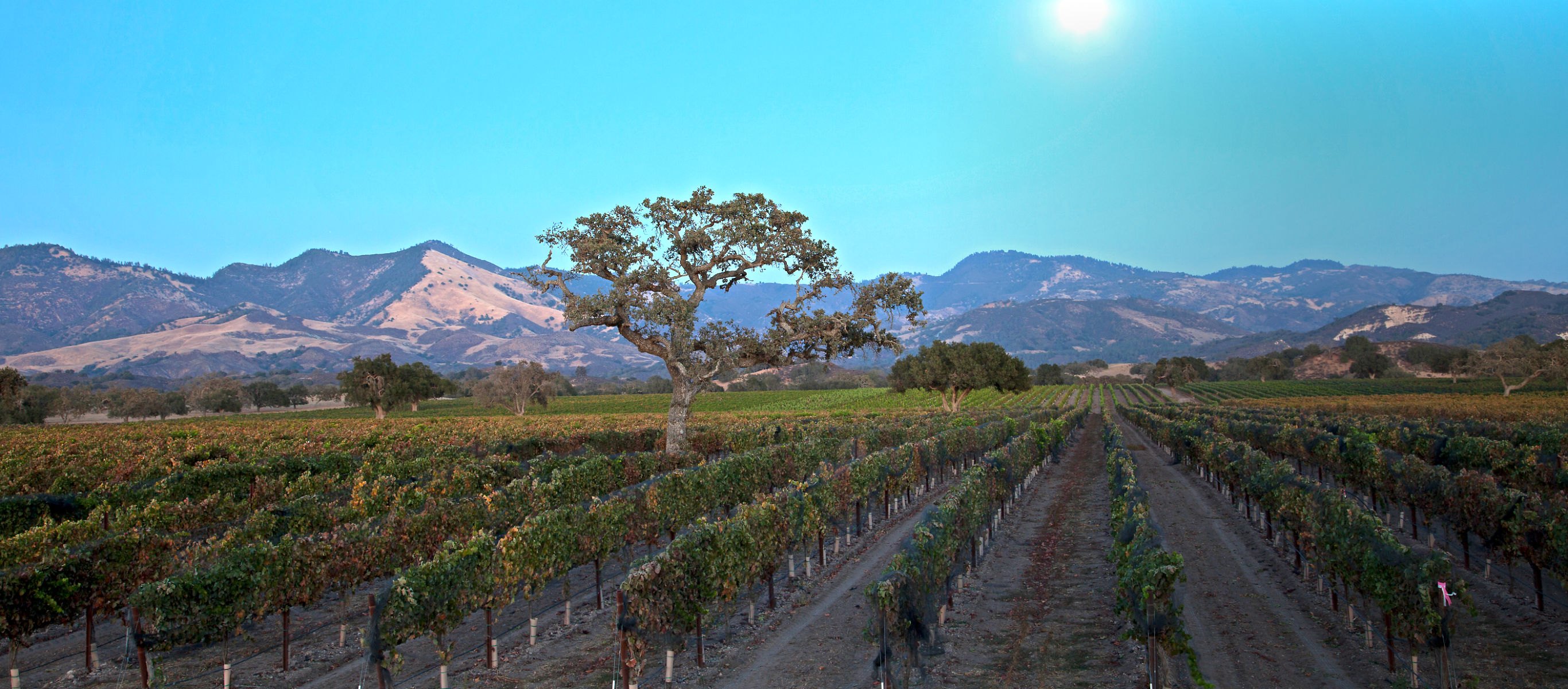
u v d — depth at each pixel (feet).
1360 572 40.86
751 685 38.58
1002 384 317.22
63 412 320.50
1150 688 34.76
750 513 49.85
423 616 37.58
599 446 135.74
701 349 119.44
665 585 39.17
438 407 480.23
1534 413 211.00
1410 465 67.82
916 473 96.68
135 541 44.39
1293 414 219.20
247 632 47.78
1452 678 34.58
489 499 63.00
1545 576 53.83
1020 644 43.50
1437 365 565.12
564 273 115.55
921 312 125.80
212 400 414.41
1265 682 36.70
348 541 46.50
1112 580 56.70
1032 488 114.73
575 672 40.63
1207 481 117.29
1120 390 602.85
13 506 64.39
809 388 618.85
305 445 135.74
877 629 37.01
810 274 123.75
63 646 45.29
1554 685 34.83
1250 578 57.21
